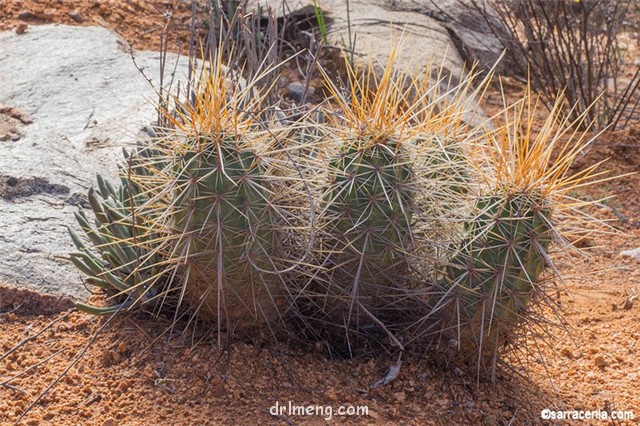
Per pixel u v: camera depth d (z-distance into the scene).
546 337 4.04
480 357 3.24
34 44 6.37
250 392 3.28
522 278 3.17
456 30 7.57
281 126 3.53
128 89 5.77
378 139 3.16
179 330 3.56
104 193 3.88
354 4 7.61
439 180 3.34
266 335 3.49
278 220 3.20
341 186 3.17
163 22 7.32
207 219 3.08
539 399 3.51
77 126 5.29
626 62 8.12
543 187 3.15
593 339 4.09
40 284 3.86
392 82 3.32
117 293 3.74
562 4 6.79
